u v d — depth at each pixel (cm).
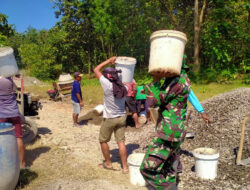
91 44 3597
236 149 502
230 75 1816
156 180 313
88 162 514
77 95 782
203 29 2341
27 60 3102
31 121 607
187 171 445
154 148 312
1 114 432
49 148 589
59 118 935
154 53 291
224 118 637
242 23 2041
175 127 306
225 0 2016
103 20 2648
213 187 389
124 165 466
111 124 452
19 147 462
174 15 2733
